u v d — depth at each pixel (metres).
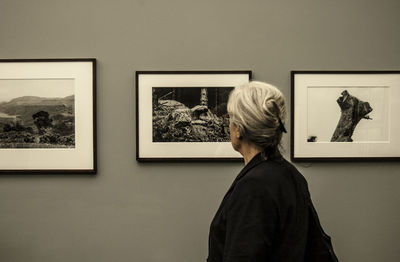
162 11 2.08
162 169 2.08
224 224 1.08
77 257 2.09
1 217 2.08
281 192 1.02
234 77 2.06
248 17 2.09
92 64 2.05
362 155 2.09
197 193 2.09
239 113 1.07
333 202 2.11
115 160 2.08
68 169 2.06
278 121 1.05
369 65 2.11
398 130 2.10
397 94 2.10
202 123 2.06
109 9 2.07
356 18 2.10
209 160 2.06
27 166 2.06
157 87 2.06
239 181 1.06
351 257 2.12
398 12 2.11
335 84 2.08
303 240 1.03
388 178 2.12
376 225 2.12
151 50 2.07
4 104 2.06
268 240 0.97
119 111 2.08
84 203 2.08
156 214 2.09
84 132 2.06
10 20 2.07
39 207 2.08
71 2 2.07
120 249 2.09
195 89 2.06
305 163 2.10
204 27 2.08
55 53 2.07
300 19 2.09
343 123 2.08
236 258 0.95
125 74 2.08
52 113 2.06
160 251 2.09
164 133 2.06
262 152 1.09
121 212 2.09
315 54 2.10
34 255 2.08
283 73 2.09
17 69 2.05
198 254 2.09
